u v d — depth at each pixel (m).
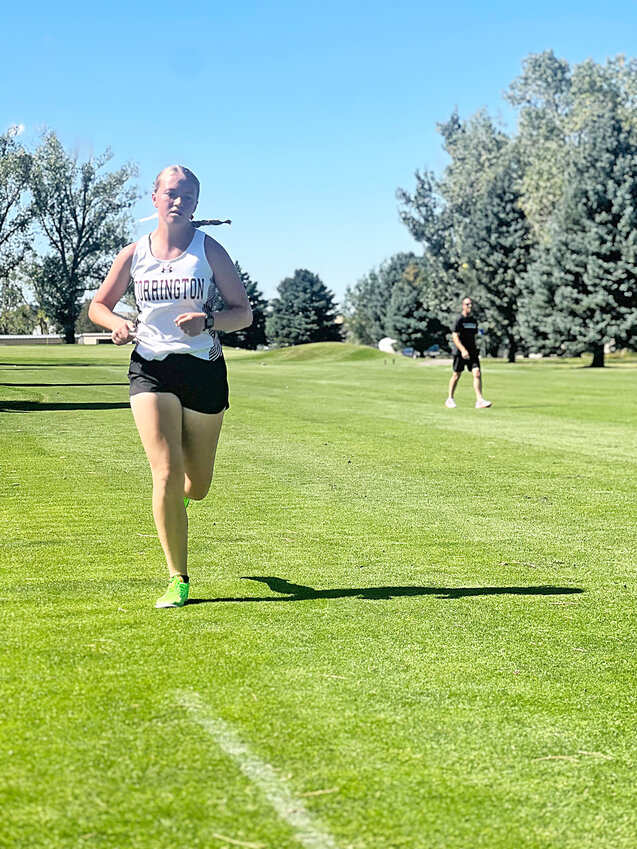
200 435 4.64
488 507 7.43
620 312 49.56
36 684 3.27
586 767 2.78
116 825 2.33
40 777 2.57
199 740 2.84
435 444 11.51
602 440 12.02
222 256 4.59
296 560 5.52
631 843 2.35
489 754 2.84
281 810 2.44
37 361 46.81
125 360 48.22
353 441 11.78
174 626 4.05
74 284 72.19
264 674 3.46
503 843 2.33
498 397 20.41
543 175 65.19
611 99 68.25
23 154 63.50
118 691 3.22
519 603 4.64
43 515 6.79
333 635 4.00
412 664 3.65
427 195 80.81
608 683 3.52
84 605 4.38
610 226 50.59
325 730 2.96
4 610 4.25
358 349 54.00
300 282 106.06
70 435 12.31
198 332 4.38
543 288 52.72
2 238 64.31
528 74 78.94
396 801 2.52
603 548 6.00
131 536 6.05
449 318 74.62
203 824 2.35
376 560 5.56
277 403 17.92
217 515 6.97
